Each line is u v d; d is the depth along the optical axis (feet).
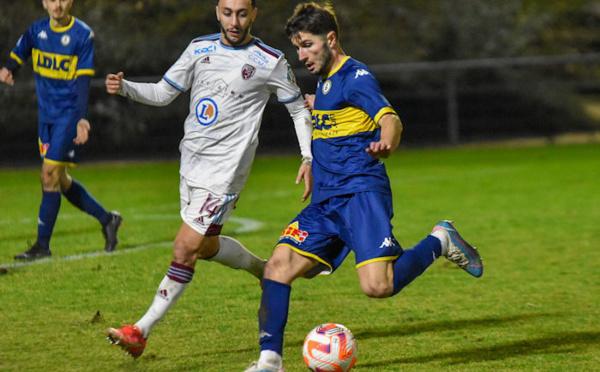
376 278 42.63
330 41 44.55
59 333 52.49
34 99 219.61
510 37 280.72
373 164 44.39
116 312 58.13
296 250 43.75
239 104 49.42
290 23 44.86
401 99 267.59
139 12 233.55
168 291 47.39
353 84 43.37
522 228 97.09
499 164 187.01
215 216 49.08
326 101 44.62
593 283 66.90
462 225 99.96
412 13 278.46
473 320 55.42
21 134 226.99
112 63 228.02
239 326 54.24
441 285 66.54
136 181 163.84
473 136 270.87
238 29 48.60
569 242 87.04
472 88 266.98
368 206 43.45
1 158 225.35
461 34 277.03
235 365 45.62
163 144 237.86
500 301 60.90
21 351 48.37
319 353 42.06
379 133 44.62
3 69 75.77
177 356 47.42
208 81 49.47
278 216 110.32
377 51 265.75
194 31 237.66
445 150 237.25
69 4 73.20
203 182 49.16
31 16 221.05
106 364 45.88
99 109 226.38
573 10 313.32
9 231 98.73
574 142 253.44
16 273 71.56
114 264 75.92
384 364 45.52
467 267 48.75
